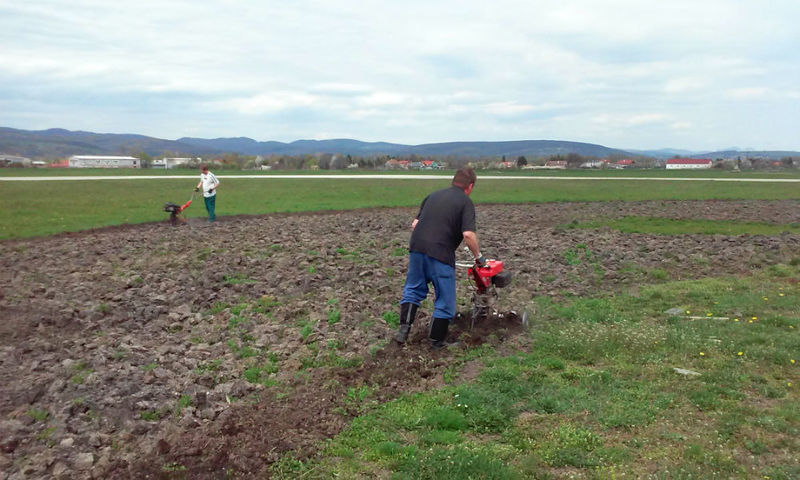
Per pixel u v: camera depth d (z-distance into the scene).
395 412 5.21
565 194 37.34
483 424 5.00
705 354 6.61
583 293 9.94
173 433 4.82
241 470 4.29
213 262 12.32
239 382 5.84
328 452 4.55
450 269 6.80
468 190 7.03
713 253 13.66
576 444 4.56
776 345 6.74
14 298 9.27
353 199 32.06
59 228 18.84
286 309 8.50
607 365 6.39
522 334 7.49
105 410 5.14
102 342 7.12
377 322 7.98
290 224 20.25
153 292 9.80
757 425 4.82
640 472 4.16
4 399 5.41
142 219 21.69
